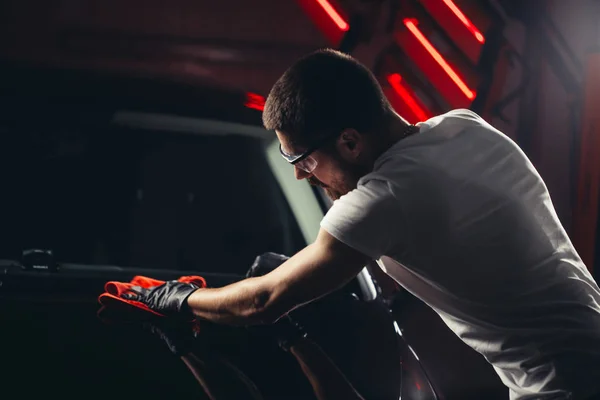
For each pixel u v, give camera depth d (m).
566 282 1.64
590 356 1.61
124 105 2.49
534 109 6.75
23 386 1.62
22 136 2.31
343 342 2.00
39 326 1.81
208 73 6.24
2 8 5.96
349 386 1.83
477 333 1.67
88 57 6.08
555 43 6.73
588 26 6.73
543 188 1.70
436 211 1.54
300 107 1.57
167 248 2.26
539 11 6.69
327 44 6.43
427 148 1.59
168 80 2.68
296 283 1.58
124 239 2.22
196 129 2.51
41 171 2.26
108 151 2.36
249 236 2.37
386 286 2.68
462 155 1.61
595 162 6.44
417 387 1.93
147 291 1.83
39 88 2.47
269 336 1.92
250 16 6.29
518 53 6.73
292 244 2.41
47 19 6.02
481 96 6.63
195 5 6.19
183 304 1.75
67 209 2.22
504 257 1.58
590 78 6.48
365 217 1.52
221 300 1.68
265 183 2.48
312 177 1.76
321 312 2.10
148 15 6.14
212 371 1.75
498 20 6.64
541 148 6.77
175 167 2.40
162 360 1.76
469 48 6.62
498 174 1.62
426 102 6.56
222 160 2.47
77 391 1.63
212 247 2.30
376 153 1.62
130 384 1.67
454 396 2.14
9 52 6.00
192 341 1.84
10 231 2.15
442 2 6.54
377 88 1.62
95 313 1.90
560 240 1.69
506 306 1.61
